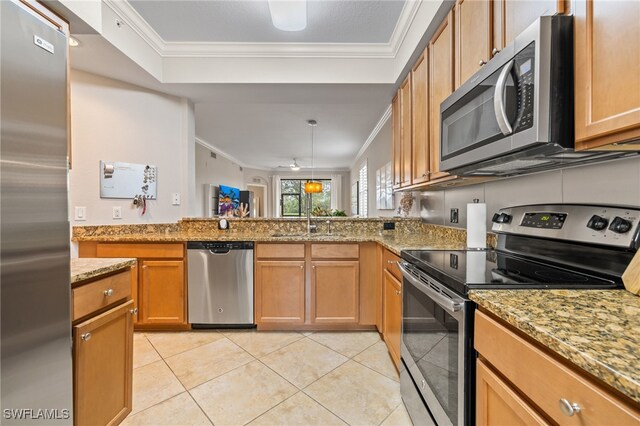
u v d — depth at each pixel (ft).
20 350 2.56
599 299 2.49
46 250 2.77
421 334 4.17
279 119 13.61
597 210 3.34
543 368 1.93
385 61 8.30
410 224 9.36
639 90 2.14
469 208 5.51
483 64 4.17
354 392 5.33
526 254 4.42
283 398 5.16
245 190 26.91
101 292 3.77
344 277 7.91
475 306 2.88
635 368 1.42
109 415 3.91
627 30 2.22
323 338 7.59
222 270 7.94
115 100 8.21
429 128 6.17
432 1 5.62
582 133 2.62
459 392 2.96
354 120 13.69
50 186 2.79
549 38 2.75
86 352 3.49
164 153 9.19
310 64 8.30
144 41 7.61
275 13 6.27
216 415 4.75
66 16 3.95
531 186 4.65
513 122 3.12
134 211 8.57
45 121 2.73
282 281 7.95
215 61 8.32
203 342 7.36
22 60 2.51
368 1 6.35
